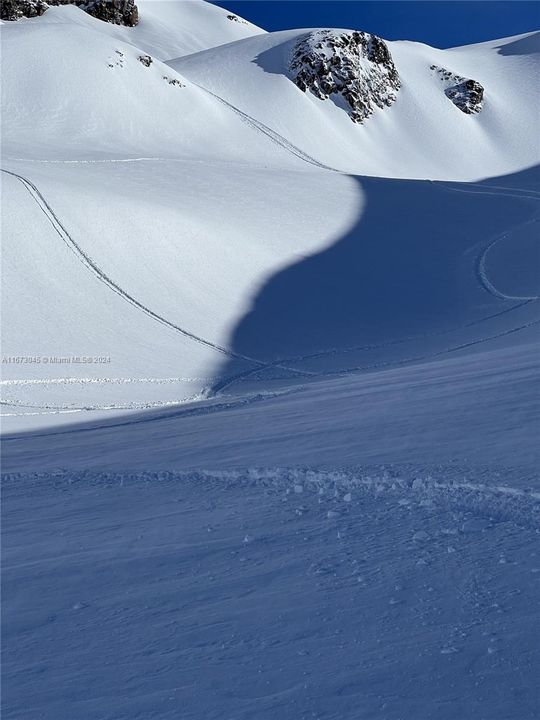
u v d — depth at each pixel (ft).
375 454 19.39
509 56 422.41
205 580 10.82
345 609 8.92
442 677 6.86
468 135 326.85
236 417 35.86
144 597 10.30
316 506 15.11
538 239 144.87
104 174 150.51
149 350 86.48
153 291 100.58
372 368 82.02
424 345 93.45
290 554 11.71
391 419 24.68
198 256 112.57
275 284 113.29
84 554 13.11
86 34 258.37
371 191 176.14
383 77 334.24
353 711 6.40
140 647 8.44
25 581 11.71
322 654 7.67
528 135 335.47
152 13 540.93
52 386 72.43
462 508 13.47
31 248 98.17
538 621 7.89
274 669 7.44
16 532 15.78
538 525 11.75
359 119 304.30
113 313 92.73
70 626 9.43
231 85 286.66
